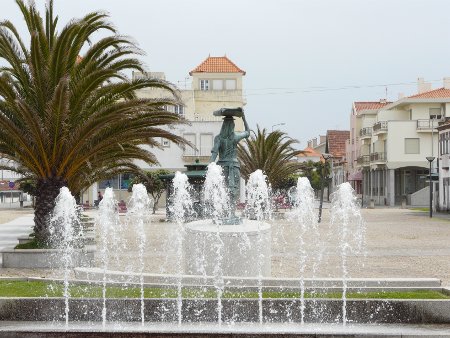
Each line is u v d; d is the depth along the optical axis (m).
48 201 16.02
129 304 8.78
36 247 15.80
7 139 15.66
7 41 15.55
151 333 7.73
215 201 12.73
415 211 49.28
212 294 9.62
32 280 11.01
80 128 15.42
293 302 8.70
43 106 15.91
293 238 23.88
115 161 20.80
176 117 16.36
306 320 8.69
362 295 9.54
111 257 16.84
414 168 64.12
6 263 14.75
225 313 8.73
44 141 15.46
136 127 16.06
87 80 15.18
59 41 15.41
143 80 16.00
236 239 11.36
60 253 14.80
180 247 19.56
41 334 7.89
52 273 13.79
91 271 11.30
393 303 8.64
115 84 15.98
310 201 17.12
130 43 16.55
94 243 19.27
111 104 15.83
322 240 22.97
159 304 8.77
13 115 15.80
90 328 8.27
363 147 75.00
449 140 45.47
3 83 14.52
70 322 8.69
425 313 8.62
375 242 22.17
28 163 15.97
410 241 22.58
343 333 7.68
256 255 11.49
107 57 16.55
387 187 64.19
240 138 12.92
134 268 14.48
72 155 15.91
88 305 8.79
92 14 16.75
